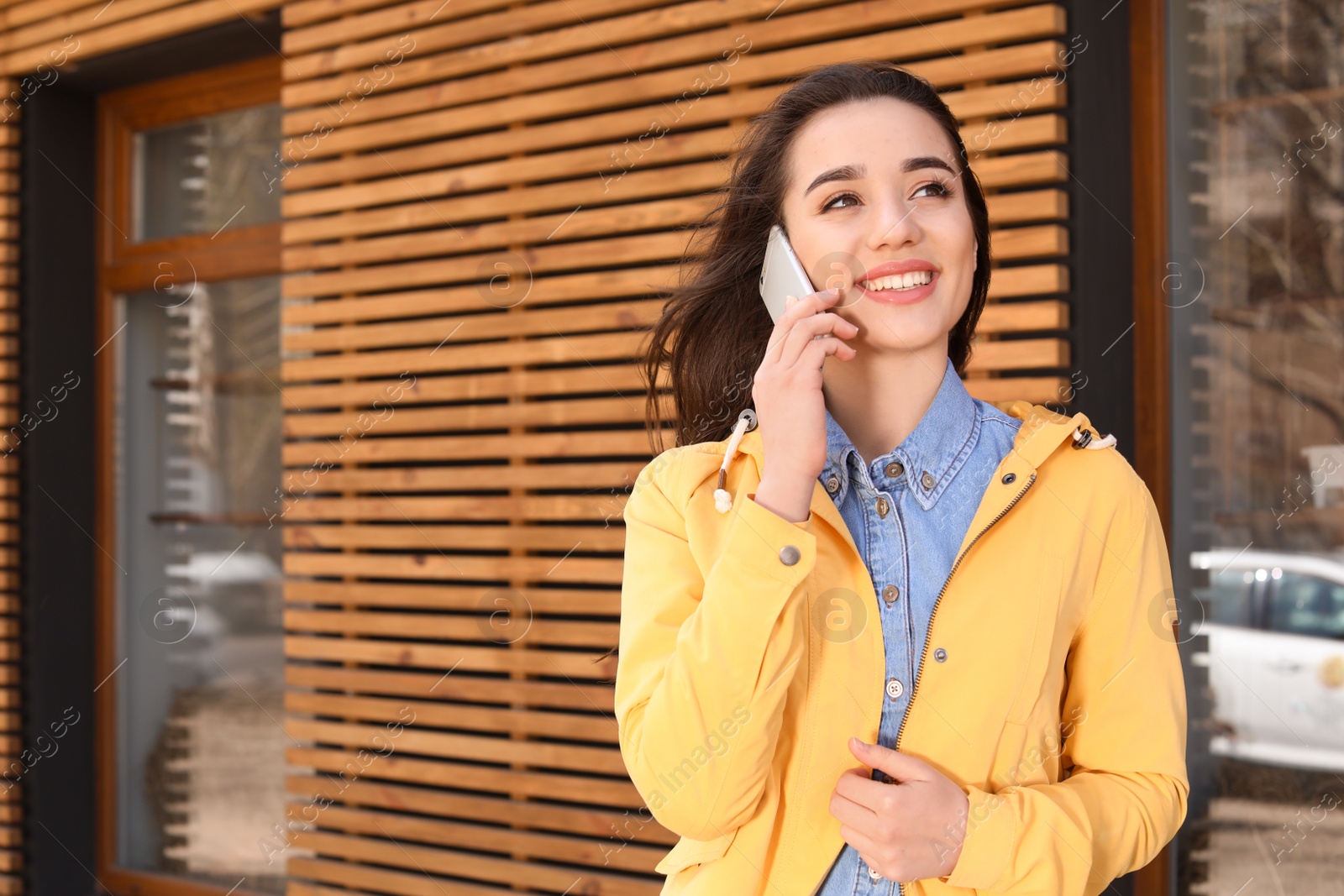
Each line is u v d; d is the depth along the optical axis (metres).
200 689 4.06
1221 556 2.44
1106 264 2.41
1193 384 2.45
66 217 4.18
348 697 3.39
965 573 1.00
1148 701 1.03
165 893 4.00
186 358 4.21
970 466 1.05
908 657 1.00
